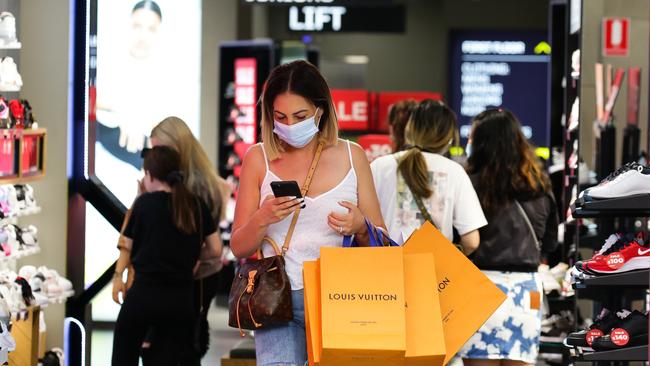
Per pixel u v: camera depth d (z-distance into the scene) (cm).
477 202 743
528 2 2484
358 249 536
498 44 2497
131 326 798
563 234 973
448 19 2500
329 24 1706
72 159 920
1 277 797
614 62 880
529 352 764
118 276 821
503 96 2506
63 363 924
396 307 530
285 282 558
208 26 1633
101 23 1160
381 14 1695
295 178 579
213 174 888
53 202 923
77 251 925
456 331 593
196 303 868
